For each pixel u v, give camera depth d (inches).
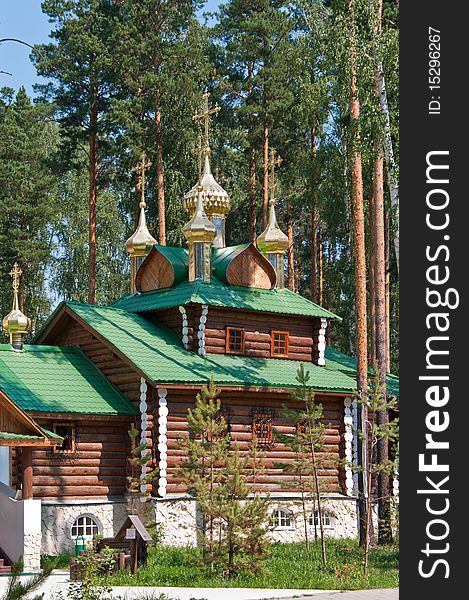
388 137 1322.6
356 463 1519.4
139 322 1482.5
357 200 1334.9
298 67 2202.3
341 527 1483.8
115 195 2910.9
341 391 1491.1
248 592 943.7
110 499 1328.7
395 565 1149.1
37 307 2822.3
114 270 2876.5
